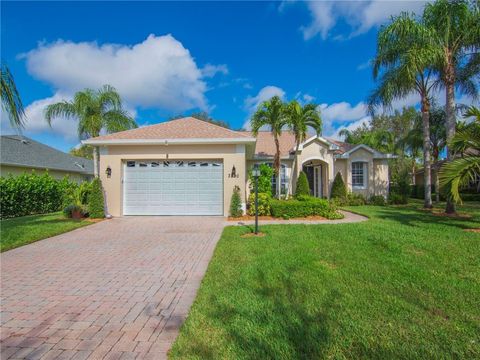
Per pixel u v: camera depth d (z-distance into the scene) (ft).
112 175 42.37
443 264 17.06
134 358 9.03
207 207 42.88
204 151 42.32
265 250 21.12
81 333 10.64
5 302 13.53
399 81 42.75
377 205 58.80
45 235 28.66
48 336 10.46
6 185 44.93
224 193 42.06
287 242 23.62
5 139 75.31
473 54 41.73
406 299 12.38
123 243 25.66
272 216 40.52
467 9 37.81
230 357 8.81
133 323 11.32
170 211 42.93
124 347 9.67
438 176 30.12
